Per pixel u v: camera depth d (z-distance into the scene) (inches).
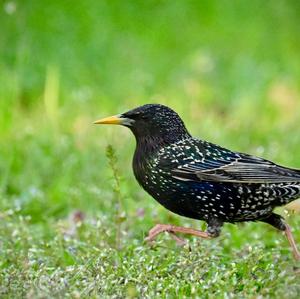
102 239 438.6
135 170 426.3
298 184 406.6
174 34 768.9
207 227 420.5
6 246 434.6
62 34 741.9
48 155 572.1
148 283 374.0
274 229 464.4
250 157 414.3
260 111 687.1
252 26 786.2
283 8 807.1
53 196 527.2
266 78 727.7
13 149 573.0
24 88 690.2
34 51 725.3
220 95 707.4
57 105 658.2
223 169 408.5
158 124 422.6
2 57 717.9
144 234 441.7
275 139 617.6
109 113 646.5
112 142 567.5
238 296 352.5
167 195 416.8
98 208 509.4
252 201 408.8
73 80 703.7
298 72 741.3
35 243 447.8
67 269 387.5
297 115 679.1
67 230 469.4
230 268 391.5
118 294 362.3
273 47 773.3
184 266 385.4
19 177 551.8
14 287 362.0
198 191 410.3
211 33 775.7
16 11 738.2
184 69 733.9
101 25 756.0
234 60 747.4
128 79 706.2
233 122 654.5
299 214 476.1
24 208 502.9
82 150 576.1
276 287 358.6
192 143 419.8
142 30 766.5
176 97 685.9
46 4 757.9
